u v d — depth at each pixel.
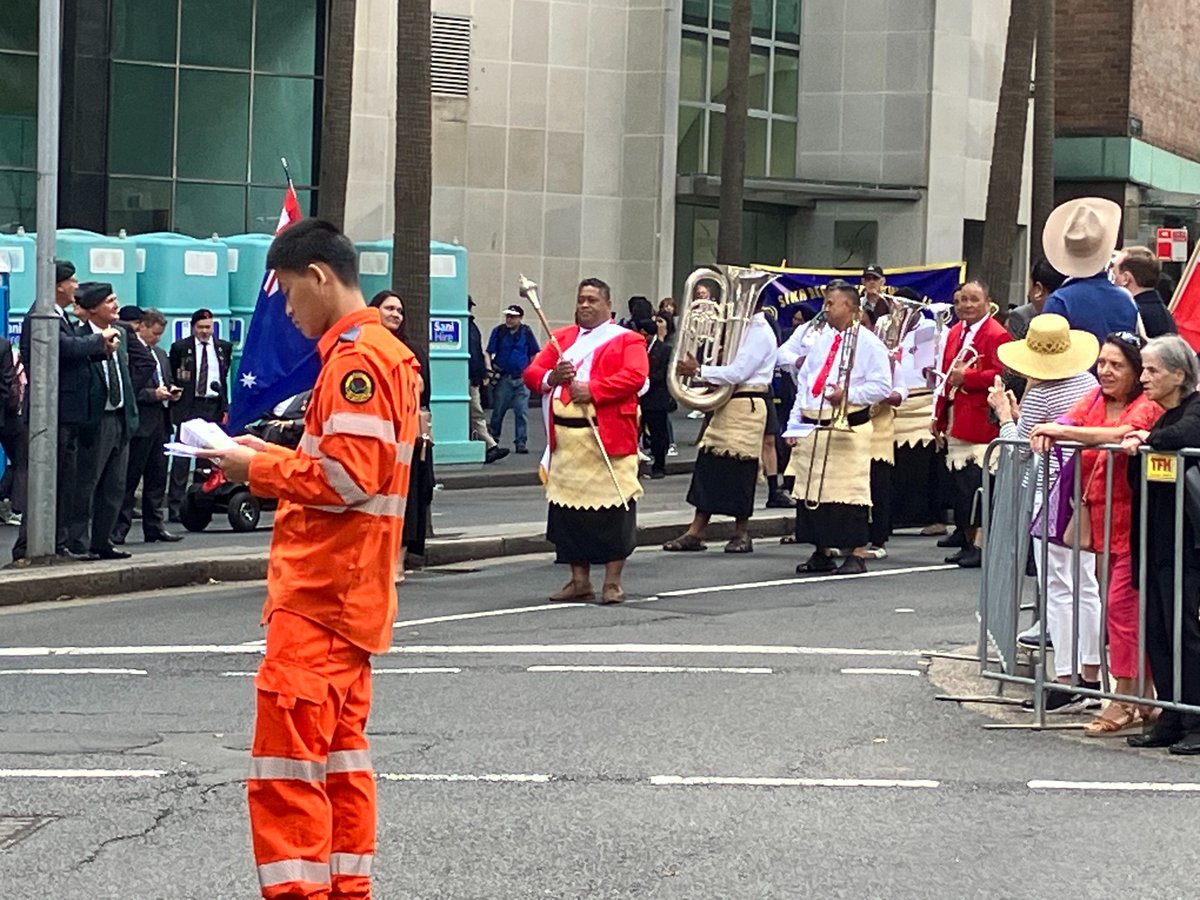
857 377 14.69
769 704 9.69
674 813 7.48
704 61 37.91
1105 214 10.71
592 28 35.75
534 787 7.88
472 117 34.84
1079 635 9.39
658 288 36.12
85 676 10.41
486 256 35.09
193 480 18.27
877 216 39.53
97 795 7.70
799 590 14.04
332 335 5.77
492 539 16.47
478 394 25.95
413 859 6.80
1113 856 6.93
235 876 6.59
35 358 14.44
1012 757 8.59
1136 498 8.92
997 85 40.88
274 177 32.84
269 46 32.72
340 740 5.84
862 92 39.59
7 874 6.60
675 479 25.50
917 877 6.64
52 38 14.46
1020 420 10.77
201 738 8.77
